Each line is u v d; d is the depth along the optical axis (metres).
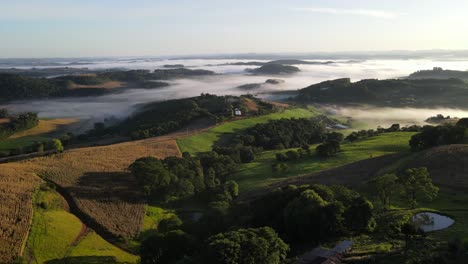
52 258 59.97
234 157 128.75
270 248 44.59
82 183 88.06
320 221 53.62
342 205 55.06
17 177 83.88
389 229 52.62
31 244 61.91
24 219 67.69
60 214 74.06
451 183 72.75
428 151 92.88
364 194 70.50
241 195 94.38
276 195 65.50
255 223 63.09
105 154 113.38
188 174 97.88
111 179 93.06
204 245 46.94
